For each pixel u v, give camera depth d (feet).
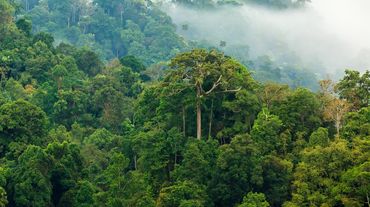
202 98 237.45
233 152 195.83
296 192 188.14
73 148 231.09
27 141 236.43
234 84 240.53
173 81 238.89
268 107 244.01
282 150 213.46
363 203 171.12
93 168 250.98
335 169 180.65
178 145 224.53
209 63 238.07
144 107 270.87
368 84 234.38
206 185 200.03
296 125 225.97
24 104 243.40
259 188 196.85
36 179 198.59
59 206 209.87
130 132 288.71
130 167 261.44
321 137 203.31
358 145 185.47
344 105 224.94
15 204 198.08
